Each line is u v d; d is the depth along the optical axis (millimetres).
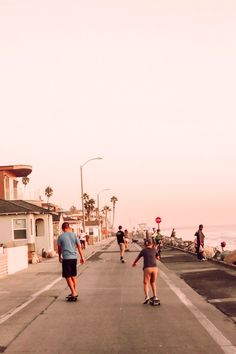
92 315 11656
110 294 15375
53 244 45062
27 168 53219
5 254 23344
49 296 15328
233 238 141375
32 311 12523
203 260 28625
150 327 10062
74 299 14086
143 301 13711
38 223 42406
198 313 11555
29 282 19859
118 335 9383
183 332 9516
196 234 29000
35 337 9445
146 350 8180
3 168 52094
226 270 21734
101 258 34688
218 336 9109
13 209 38312
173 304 13023
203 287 16375
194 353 7918
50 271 25156
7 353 8234
